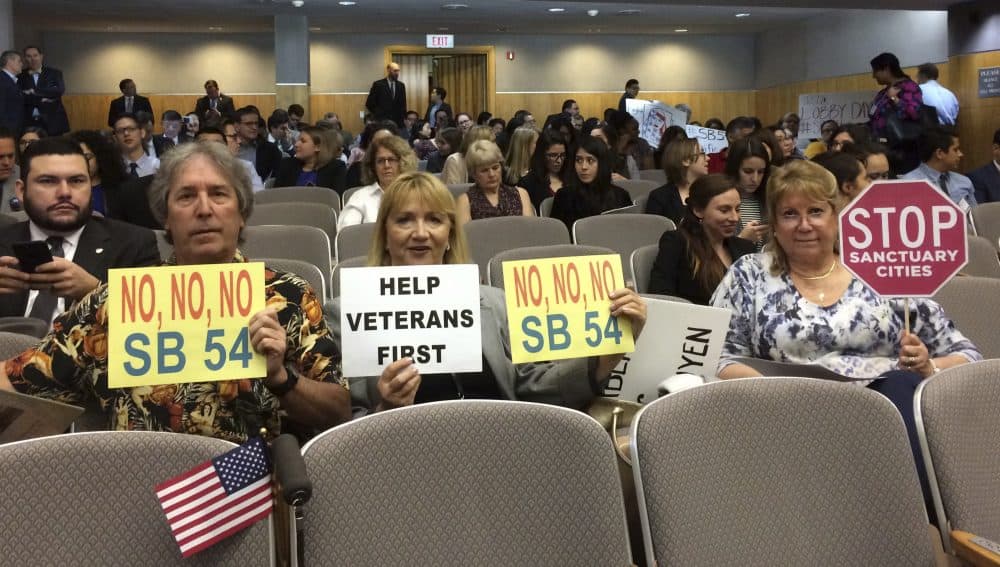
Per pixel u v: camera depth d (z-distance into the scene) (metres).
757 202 5.90
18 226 3.72
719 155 8.57
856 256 2.76
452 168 8.84
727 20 19.16
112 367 2.15
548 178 7.90
